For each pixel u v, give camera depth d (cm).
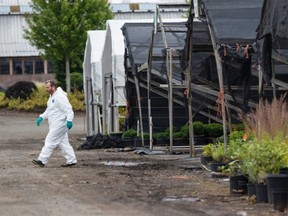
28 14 11006
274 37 3366
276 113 3238
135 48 5600
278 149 2814
